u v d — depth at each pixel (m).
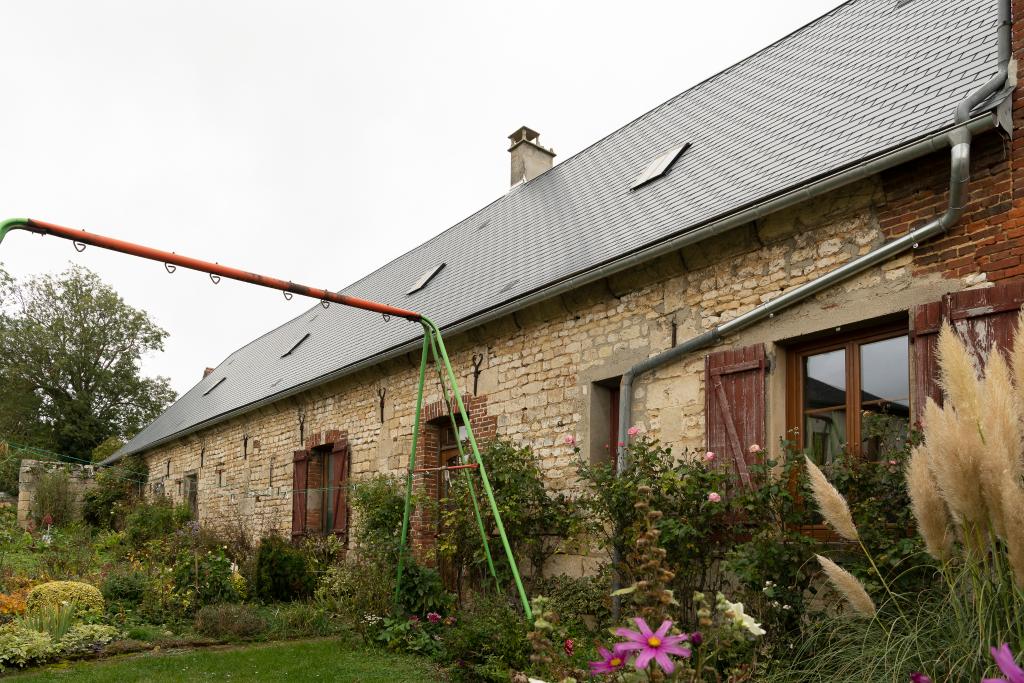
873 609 2.87
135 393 27.56
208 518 13.86
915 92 4.87
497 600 5.71
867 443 4.41
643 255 5.38
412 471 6.32
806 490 4.14
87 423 25.81
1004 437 2.64
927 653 2.81
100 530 14.47
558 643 4.40
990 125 3.69
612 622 4.98
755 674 3.40
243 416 12.91
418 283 10.43
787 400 4.86
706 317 5.30
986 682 1.55
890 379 4.36
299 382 10.71
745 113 6.88
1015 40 3.93
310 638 6.36
